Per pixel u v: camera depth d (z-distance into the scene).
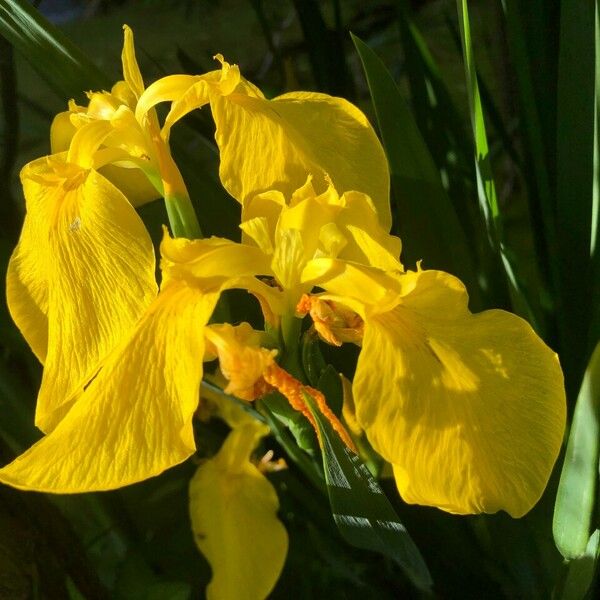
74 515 0.30
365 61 0.21
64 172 0.18
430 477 0.15
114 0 0.66
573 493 0.17
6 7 0.20
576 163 0.22
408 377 0.16
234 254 0.17
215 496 0.24
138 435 0.16
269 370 0.16
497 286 0.24
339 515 0.17
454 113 0.28
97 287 0.17
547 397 0.16
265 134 0.19
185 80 0.19
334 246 0.17
